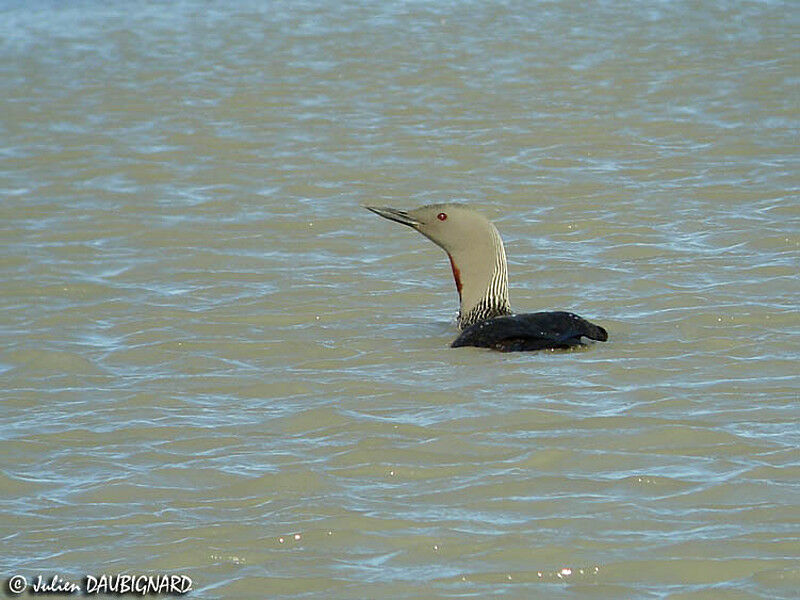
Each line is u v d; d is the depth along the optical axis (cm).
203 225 1828
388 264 1628
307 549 886
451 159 2194
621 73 2820
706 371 1200
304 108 2608
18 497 986
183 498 974
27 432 1115
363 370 1237
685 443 1032
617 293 1469
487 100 2630
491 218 1838
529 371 1205
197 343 1345
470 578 840
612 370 1203
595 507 928
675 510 920
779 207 1811
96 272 1627
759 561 848
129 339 1370
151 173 2139
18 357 1315
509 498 948
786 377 1182
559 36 3269
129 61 3119
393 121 2484
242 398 1182
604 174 2056
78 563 880
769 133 2272
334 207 1920
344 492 969
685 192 1916
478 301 1336
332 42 3269
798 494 937
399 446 1044
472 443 1044
